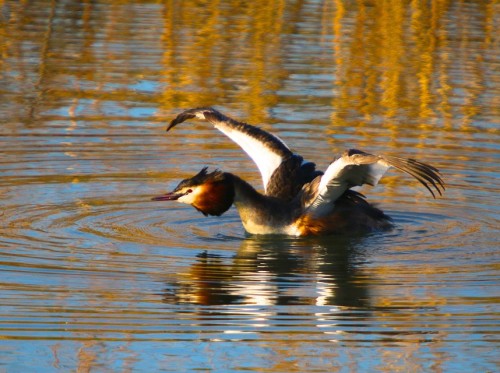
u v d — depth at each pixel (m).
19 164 15.37
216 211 13.02
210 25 23.47
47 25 23.20
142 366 9.16
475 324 10.12
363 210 13.23
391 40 22.50
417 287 11.09
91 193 14.27
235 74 20.11
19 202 13.74
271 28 23.31
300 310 10.44
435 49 22.00
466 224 13.46
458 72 20.55
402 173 15.83
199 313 10.27
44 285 10.87
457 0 25.78
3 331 9.75
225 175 12.98
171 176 15.15
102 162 15.66
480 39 22.73
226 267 11.70
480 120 18.03
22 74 19.92
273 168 13.80
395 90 19.47
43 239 12.40
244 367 9.19
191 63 20.81
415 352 9.54
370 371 9.17
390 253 12.37
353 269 11.68
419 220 13.62
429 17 24.31
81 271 11.33
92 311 10.20
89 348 9.45
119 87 19.34
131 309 10.35
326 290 10.96
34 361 9.23
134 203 13.98
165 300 10.57
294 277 11.43
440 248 12.52
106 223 13.14
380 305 10.58
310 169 13.82
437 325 10.05
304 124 17.50
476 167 15.63
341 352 9.48
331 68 20.61
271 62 20.91
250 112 18.02
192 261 11.89
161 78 19.88
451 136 17.11
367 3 25.39
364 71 20.47
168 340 9.69
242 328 9.98
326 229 13.02
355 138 16.81
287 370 9.15
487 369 9.23
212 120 14.30
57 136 16.78
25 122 17.39
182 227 13.27
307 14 24.47
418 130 17.41
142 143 16.66
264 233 13.07
